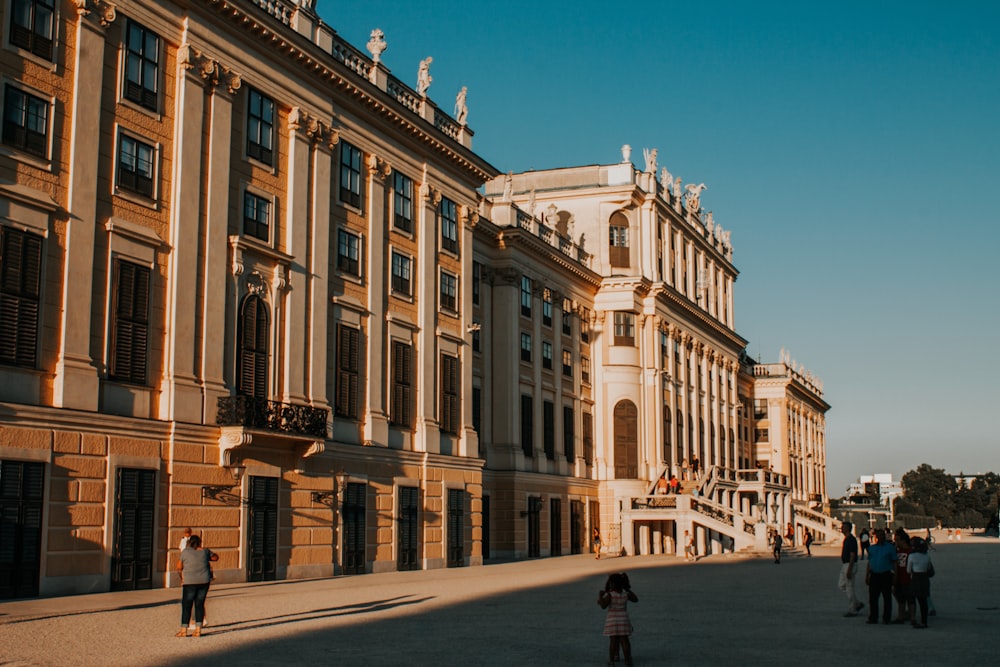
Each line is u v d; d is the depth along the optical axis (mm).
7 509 23812
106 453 26422
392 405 39406
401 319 40062
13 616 20078
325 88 36094
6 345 24266
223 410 30109
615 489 63438
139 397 27797
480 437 53062
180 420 28641
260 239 32781
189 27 30125
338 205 36969
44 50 25844
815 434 123750
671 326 71125
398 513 38875
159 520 27906
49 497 24797
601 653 17375
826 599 28891
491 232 54094
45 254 25328
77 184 26281
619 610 16062
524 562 49438
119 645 16969
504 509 53375
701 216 85812
